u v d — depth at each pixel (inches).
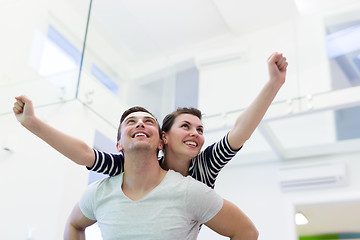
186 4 140.8
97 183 64.2
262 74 135.5
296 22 136.9
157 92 142.8
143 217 58.0
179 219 58.0
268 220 155.5
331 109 123.3
